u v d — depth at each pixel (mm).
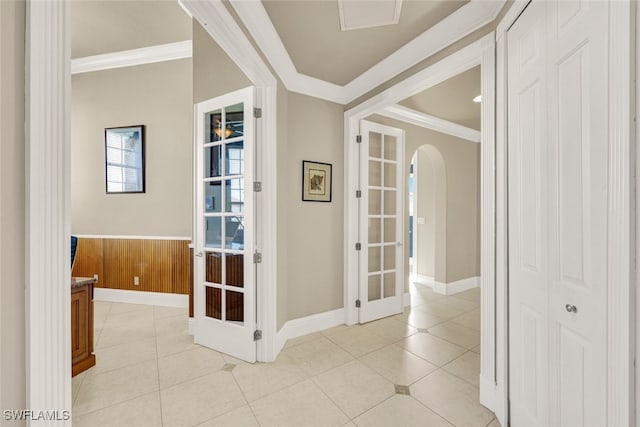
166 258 3768
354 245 3170
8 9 564
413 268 5293
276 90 2369
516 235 1489
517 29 1461
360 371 2186
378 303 3318
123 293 3875
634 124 812
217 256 2545
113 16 2922
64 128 651
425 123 3920
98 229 3932
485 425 1628
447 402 1825
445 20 1943
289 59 2463
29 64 593
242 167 2398
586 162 1009
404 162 3713
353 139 3137
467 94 3150
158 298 3773
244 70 2025
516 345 1499
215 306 2555
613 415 887
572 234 1086
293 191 2771
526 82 1384
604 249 922
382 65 2520
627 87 825
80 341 2174
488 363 1751
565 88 1116
